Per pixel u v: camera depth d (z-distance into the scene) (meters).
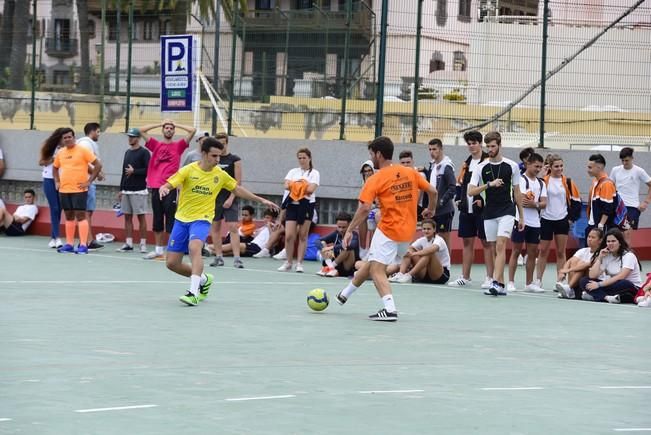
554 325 17.61
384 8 29.97
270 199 30.77
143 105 35.09
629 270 21.20
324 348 14.23
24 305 17.80
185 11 37.62
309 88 32.59
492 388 11.75
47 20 37.78
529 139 32.19
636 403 11.16
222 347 14.05
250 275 23.94
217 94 33.62
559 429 9.75
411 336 15.66
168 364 12.62
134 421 9.52
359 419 9.88
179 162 26.95
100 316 16.70
